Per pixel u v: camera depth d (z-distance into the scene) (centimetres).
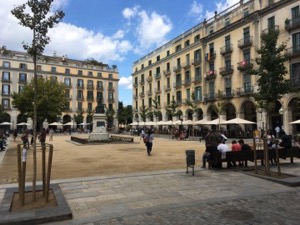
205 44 4703
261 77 1110
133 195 737
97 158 1525
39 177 1006
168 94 5853
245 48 3859
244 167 1166
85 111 7638
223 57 4297
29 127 6381
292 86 1157
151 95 6500
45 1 712
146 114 6041
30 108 4316
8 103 6650
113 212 602
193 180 919
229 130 3744
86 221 552
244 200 688
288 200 688
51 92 4328
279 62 1079
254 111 3819
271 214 580
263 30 3500
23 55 7119
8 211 583
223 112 4231
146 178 951
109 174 1040
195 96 4988
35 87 723
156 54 6359
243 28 3900
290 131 3108
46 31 727
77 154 1730
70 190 793
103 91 8025
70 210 584
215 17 4531
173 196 726
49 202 657
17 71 6806
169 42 5853
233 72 4094
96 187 827
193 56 5053
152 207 631
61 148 2167
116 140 2861
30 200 673
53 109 4394
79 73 7706
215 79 4478
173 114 4859
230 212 595
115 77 8238
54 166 1248
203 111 4722
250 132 3544
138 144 2550
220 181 905
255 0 3719
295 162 1345
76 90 7600
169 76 5809
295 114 3159
